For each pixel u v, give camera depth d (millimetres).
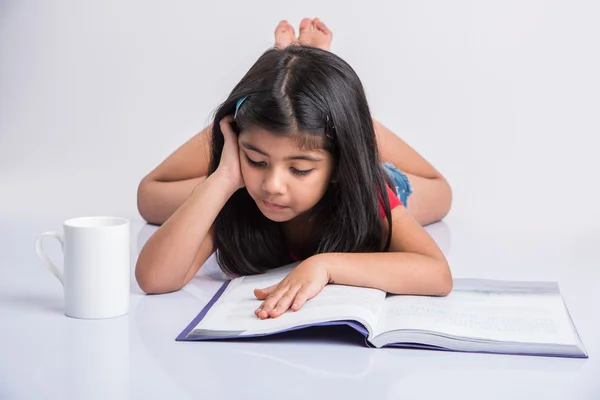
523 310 2162
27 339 2039
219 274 2672
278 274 2467
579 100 4449
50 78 4527
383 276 2215
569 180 4074
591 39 4445
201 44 4551
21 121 4469
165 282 2389
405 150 3371
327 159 2242
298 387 1780
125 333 2084
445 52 4516
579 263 2893
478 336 1998
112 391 1755
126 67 4566
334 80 2250
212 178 2377
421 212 3320
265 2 4527
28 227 3260
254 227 2520
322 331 2098
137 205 3367
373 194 2346
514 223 3490
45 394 1737
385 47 4531
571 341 1997
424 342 1969
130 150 4328
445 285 2252
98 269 2172
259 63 2309
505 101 4477
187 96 4508
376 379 1824
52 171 4148
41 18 4527
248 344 2010
